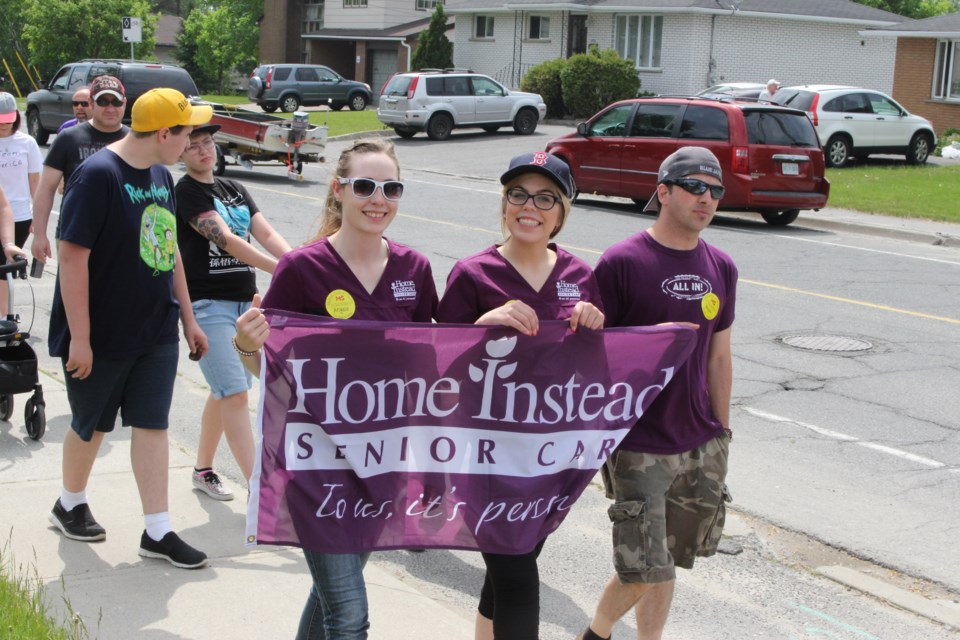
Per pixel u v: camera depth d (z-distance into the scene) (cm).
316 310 353
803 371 868
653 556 376
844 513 586
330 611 343
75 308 444
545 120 3700
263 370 337
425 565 511
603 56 3625
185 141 459
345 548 344
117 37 5672
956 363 899
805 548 543
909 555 535
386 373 348
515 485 362
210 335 517
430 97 3108
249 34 6419
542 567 516
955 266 1373
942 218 1725
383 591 463
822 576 513
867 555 534
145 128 446
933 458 675
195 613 428
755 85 2773
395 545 350
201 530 516
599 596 486
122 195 446
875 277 1280
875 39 3941
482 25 4347
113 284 450
